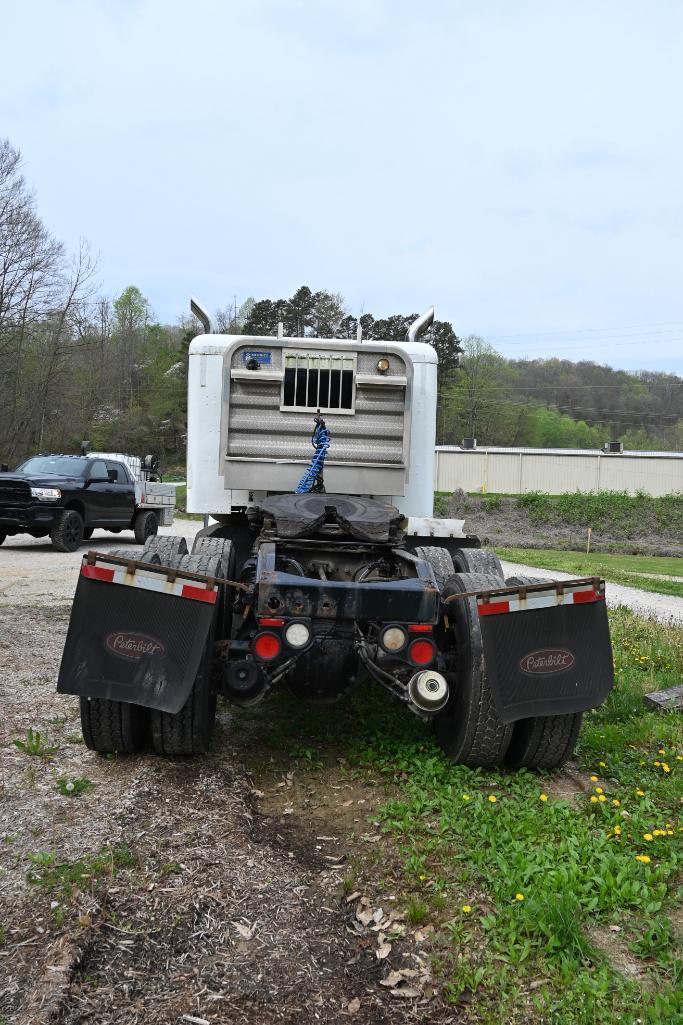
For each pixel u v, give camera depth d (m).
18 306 41.34
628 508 38.53
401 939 2.74
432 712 3.90
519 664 3.82
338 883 3.10
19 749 4.30
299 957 2.65
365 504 5.05
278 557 4.52
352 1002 2.45
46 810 3.57
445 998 2.46
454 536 5.73
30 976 2.44
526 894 2.95
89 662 3.68
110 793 3.78
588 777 4.28
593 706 3.78
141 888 2.99
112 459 18.22
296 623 3.87
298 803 3.89
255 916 2.87
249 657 4.13
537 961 2.61
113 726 4.03
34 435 45.81
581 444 88.38
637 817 3.61
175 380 76.94
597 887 3.06
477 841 3.41
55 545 14.91
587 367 99.50
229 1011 2.38
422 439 6.30
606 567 19.55
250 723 5.05
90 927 2.70
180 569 4.16
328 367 5.84
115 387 71.88
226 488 5.85
